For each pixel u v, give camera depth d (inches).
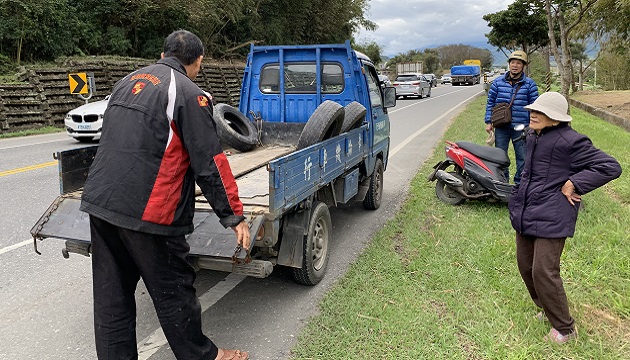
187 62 114.0
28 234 220.7
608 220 215.3
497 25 1194.6
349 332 136.2
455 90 1664.6
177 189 105.3
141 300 163.8
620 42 754.2
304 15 1288.1
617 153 357.4
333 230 230.5
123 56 873.5
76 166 157.1
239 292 167.6
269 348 132.6
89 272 184.1
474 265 178.2
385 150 280.7
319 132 179.0
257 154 227.6
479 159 250.7
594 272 163.9
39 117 619.5
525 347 127.1
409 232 216.1
